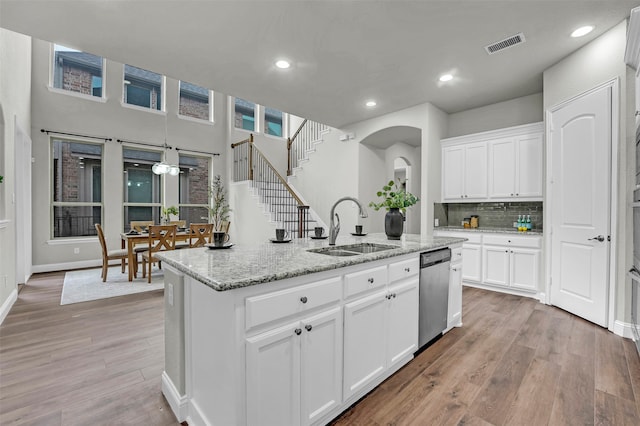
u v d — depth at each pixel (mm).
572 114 3154
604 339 2609
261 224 6387
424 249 2385
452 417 1668
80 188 5770
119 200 6055
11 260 3576
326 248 2281
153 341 2602
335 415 1675
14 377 2041
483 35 2828
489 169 4375
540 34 2822
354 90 4078
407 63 3352
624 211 2664
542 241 3732
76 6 2350
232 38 2842
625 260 2660
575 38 2893
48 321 3049
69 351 2412
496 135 4316
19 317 3156
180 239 5051
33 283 4527
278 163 8227
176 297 1709
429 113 4543
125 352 2402
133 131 6223
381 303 1955
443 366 2205
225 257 1813
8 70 3557
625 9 2477
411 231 7133
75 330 2828
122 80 6098
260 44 2949
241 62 3305
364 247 2646
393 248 2287
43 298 3803
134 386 1953
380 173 5949
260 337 1307
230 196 7414
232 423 1256
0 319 2986
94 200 5910
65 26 2611
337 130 5816
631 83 2605
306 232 5766
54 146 5535
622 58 2658
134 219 6332
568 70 3203
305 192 6504
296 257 1809
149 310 3379
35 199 5254
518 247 3930
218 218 7277
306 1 2354
